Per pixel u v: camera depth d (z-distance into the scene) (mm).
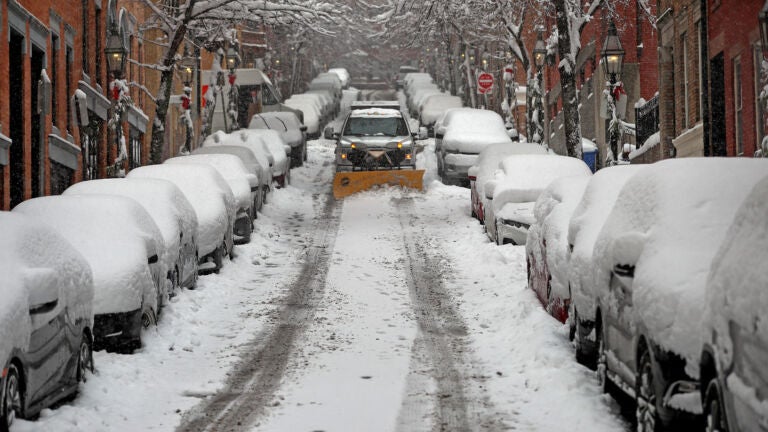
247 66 157000
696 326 14688
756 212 13070
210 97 89312
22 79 51969
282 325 30750
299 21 68188
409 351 27109
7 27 48500
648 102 71438
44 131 55344
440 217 55500
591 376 22344
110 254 25891
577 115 55500
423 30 79500
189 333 28953
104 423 19484
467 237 47500
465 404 21281
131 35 78188
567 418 19547
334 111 167875
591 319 22656
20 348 17172
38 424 17609
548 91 108750
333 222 54969
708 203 17438
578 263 23250
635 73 83000
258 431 19125
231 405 21266
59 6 59438
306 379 23797
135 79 82938
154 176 41281
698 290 15117
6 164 48125
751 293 12172
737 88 47688
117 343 25250
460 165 68438
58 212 26906
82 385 21750
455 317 32000
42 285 18266
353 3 75375
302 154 88125
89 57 67750
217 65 89625
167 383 23250
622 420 19109
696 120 55875
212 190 40969
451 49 140625
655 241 17078
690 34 56094
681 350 14844
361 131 70938
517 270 38812
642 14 80562
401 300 34969
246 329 30125
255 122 88562
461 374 24266
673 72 63406
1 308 16656
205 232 38500
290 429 19266
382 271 40812
